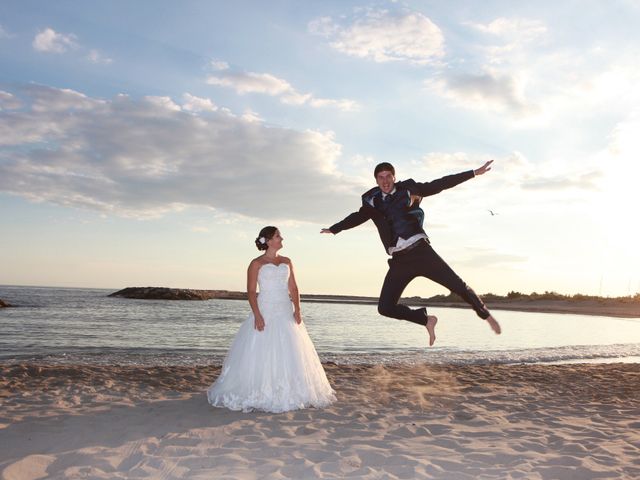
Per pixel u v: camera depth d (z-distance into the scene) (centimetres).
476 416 535
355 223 518
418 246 493
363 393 662
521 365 1065
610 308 4731
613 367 998
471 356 1242
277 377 547
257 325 559
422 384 755
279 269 579
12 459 371
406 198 493
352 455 387
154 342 1534
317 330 2097
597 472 356
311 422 492
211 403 568
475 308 496
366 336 1852
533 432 469
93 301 4941
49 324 2142
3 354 1166
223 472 346
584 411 580
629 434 469
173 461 369
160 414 519
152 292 5941
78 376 773
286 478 337
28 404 563
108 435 439
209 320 2605
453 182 490
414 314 517
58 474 341
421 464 368
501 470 359
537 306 5072
